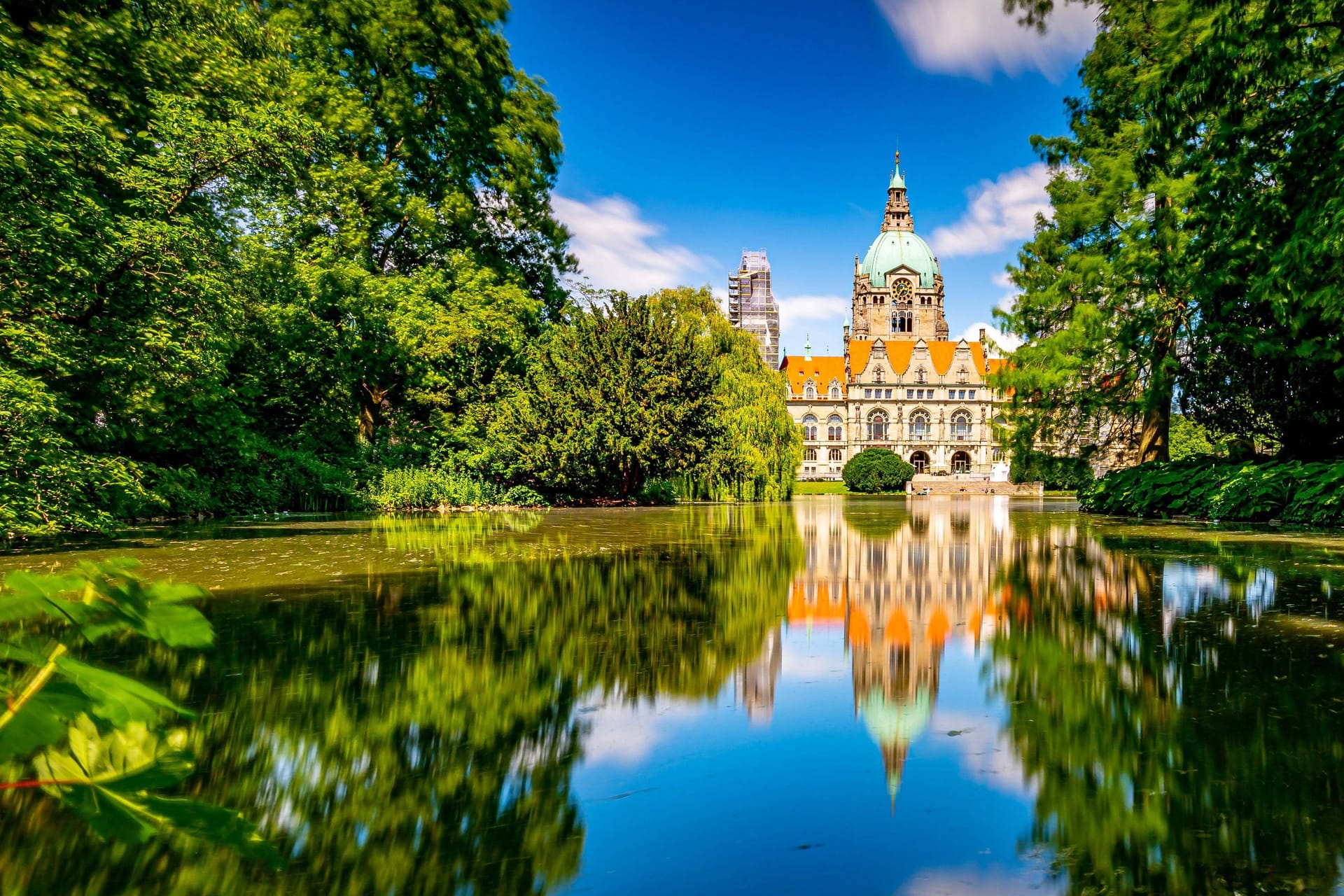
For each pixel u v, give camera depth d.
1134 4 16.14
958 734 2.15
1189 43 12.87
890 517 15.87
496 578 5.54
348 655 3.10
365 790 1.76
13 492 7.55
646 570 6.09
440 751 2.02
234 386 15.23
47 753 0.81
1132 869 1.39
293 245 16.00
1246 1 7.96
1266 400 12.89
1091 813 1.63
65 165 8.00
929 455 94.56
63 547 7.65
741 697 2.54
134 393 9.70
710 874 1.38
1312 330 10.96
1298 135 7.84
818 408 95.50
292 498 16.11
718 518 14.66
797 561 6.80
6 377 7.14
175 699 2.46
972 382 94.25
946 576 5.74
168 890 1.33
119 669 2.84
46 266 7.85
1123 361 16.38
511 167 22.73
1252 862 1.41
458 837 1.53
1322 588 4.91
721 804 1.70
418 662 2.99
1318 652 3.12
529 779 1.83
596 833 1.54
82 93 9.70
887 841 1.51
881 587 5.14
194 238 9.73
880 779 1.82
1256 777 1.81
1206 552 7.26
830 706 2.43
